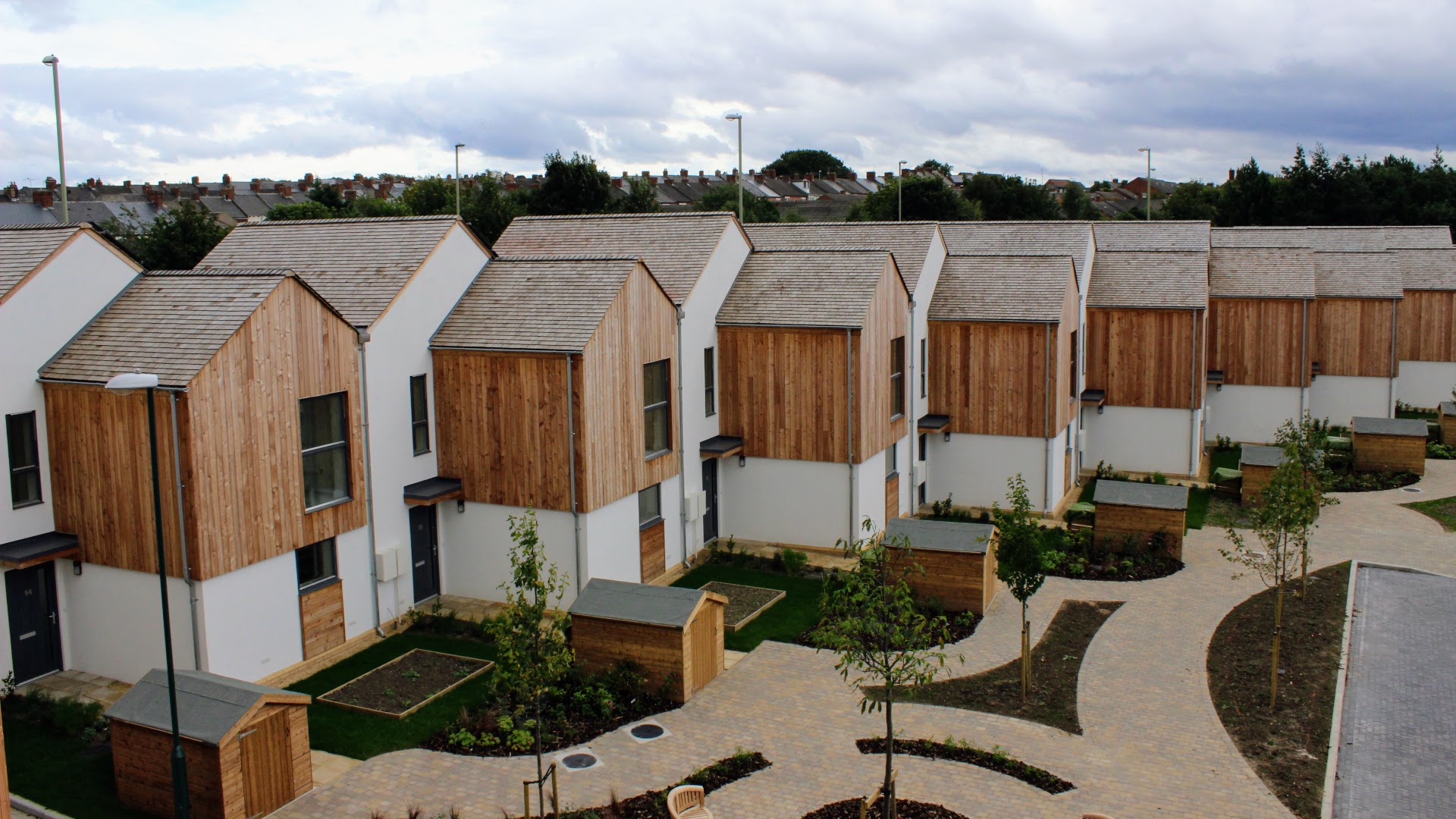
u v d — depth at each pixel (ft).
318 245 77.46
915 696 59.93
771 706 58.49
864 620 45.57
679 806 45.06
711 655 61.87
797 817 46.91
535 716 56.34
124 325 61.31
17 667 59.72
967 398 98.94
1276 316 123.13
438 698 59.36
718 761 51.88
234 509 58.29
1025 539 58.23
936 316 98.84
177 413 55.57
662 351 78.74
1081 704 59.21
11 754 52.75
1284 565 63.05
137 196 312.71
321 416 64.49
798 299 85.97
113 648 60.34
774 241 107.04
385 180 385.91
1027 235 114.73
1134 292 111.14
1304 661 64.90
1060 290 96.94
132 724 47.06
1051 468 96.78
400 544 70.13
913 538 73.92
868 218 239.30
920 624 46.03
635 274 74.84
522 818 46.55
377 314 67.77
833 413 83.82
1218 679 62.44
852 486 84.07
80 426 58.75
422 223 75.72
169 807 47.09
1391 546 89.92
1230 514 99.66
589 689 58.29
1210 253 128.77
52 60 82.89
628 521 75.10
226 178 343.26
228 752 45.62
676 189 367.04
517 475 71.36
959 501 100.73
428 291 72.33
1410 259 150.10
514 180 318.65
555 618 59.88
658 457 78.89
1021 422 97.19
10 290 57.88
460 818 46.83
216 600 57.67
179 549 56.80
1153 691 60.90
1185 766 52.24
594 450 70.44
